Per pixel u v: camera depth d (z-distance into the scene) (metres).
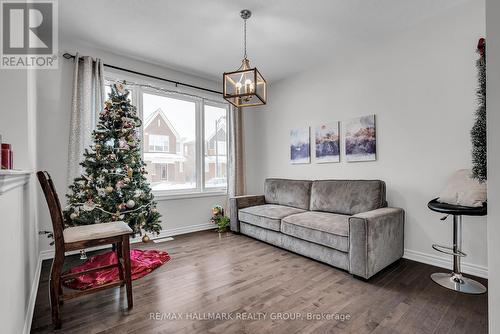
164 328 1.59
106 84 3.36
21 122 1.72
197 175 4.23
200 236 3.79
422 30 2.70
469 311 1.76
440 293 2.02
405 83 2.84
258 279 2.29
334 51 3.37
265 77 4.28
